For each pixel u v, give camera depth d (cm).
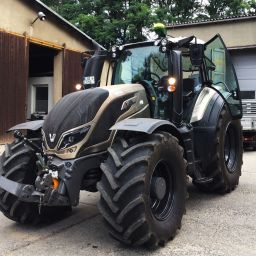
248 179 720
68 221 484
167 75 501
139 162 374
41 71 1468
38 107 1426
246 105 1187
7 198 435
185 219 484
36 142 468
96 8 2419
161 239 391
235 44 1549
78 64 1403
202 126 551
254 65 1513
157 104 498
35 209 456
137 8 2186
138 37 2117
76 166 398
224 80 620
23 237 430
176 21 2395
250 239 418
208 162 556
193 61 489
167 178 430
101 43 2188
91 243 410
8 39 1124
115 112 434
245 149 1235
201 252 384
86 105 418
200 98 558
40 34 1235
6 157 450
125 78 543
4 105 1119
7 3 1114
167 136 416
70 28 1344
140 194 366
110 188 370
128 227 368
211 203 557
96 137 416
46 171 402
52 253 384
